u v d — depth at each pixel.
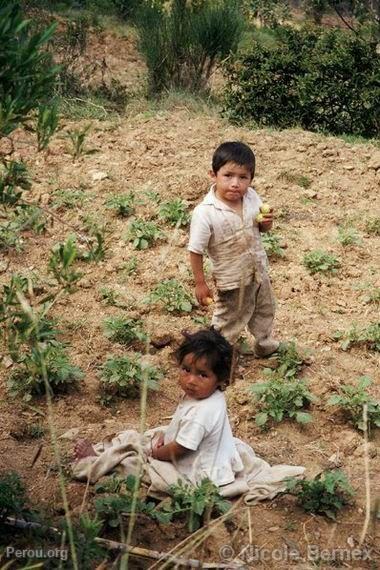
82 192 6.45
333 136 8.28
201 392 4.02
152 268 5.72
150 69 9.66
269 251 5.93
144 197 6.47
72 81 9.08
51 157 6.93
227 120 8.44
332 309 5.50
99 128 7.68
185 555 3.66
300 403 4.59
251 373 4.90
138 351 5.04
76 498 3.97
